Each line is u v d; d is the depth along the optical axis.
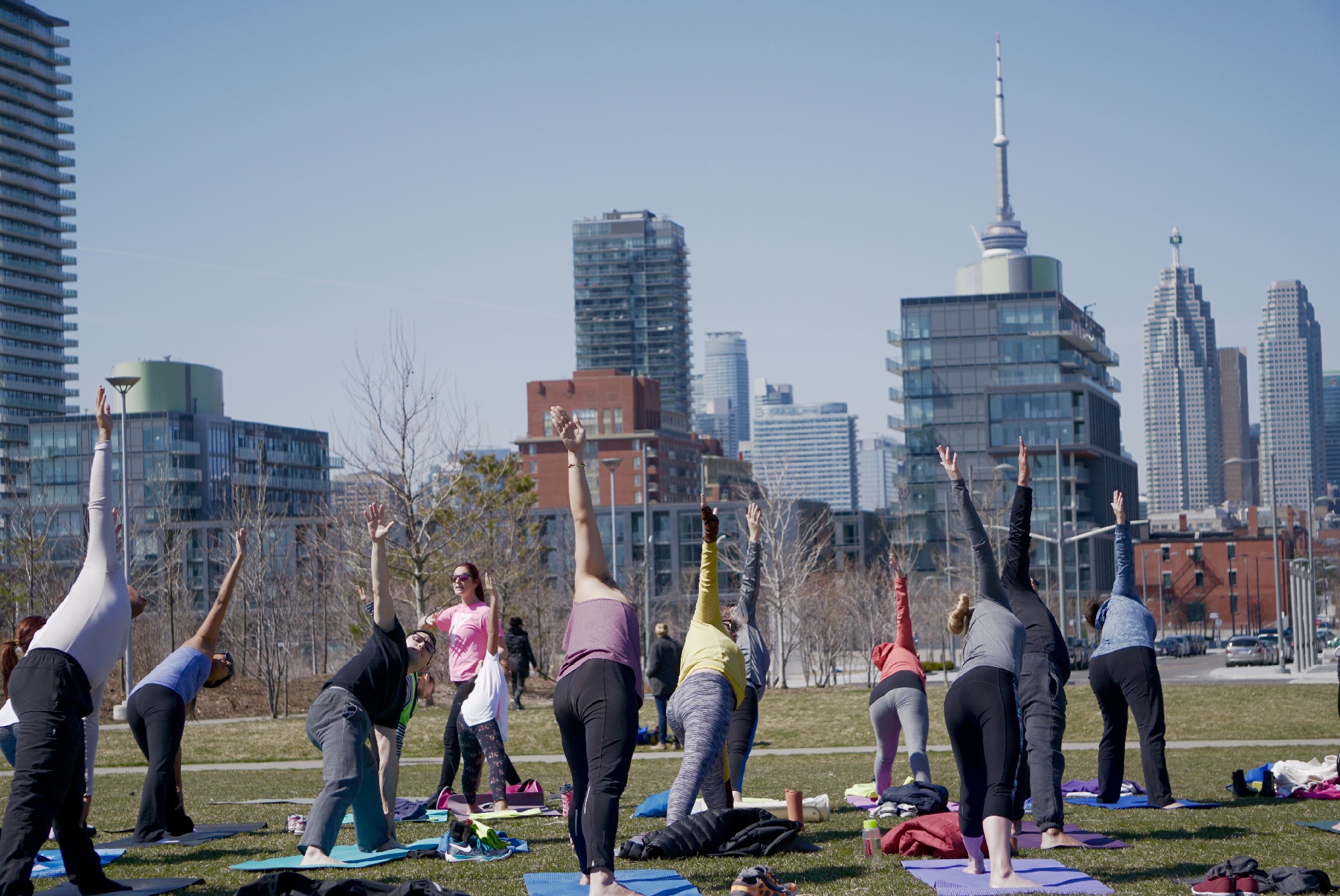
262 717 34.62
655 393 192.00
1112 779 11.55
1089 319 147.75
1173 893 7.43
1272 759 18.20
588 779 7.59
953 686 8.16
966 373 131.62
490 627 12.39
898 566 12.02
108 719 32.38
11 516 54.53
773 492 54.78
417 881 7.49
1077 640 62.59
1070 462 120.00
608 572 8.08
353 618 43.25
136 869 9.04
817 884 7.90
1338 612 131.12
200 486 130.00
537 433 184.62
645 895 7.51
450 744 13.09
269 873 8.67
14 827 7.54
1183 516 167.75
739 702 9.38
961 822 8.22
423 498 39.50
